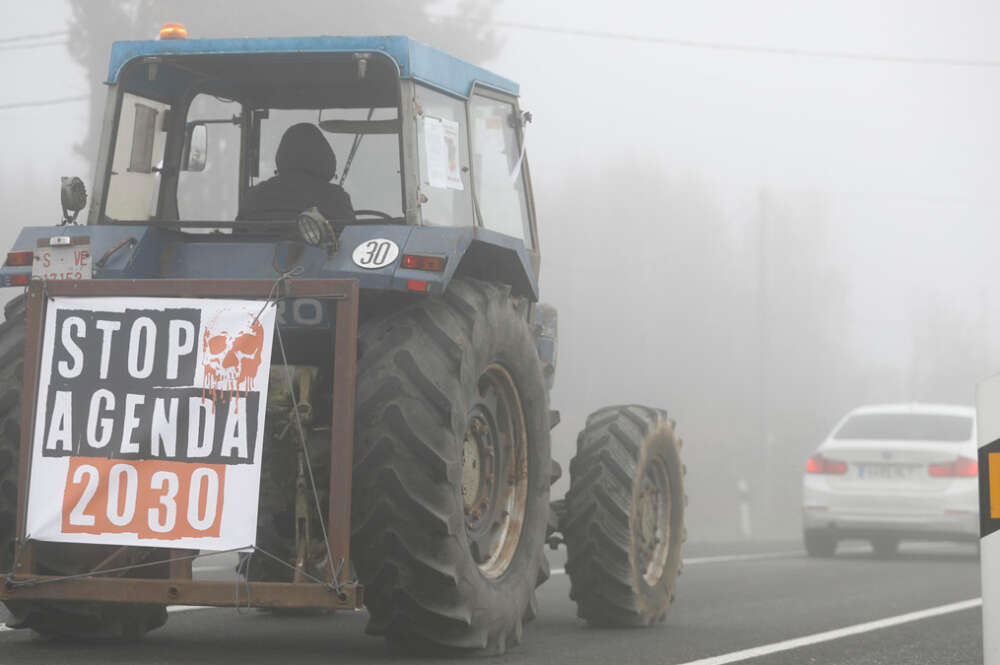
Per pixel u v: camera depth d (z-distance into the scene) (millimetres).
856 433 60375
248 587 20891
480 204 26047
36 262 22797
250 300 21422
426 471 21891
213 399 21297
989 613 15367
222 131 26000
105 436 21422
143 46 24656
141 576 21828
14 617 23422
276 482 22516
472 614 22750
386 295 23234
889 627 30875
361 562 22062
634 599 28578
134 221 24547
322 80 25547
